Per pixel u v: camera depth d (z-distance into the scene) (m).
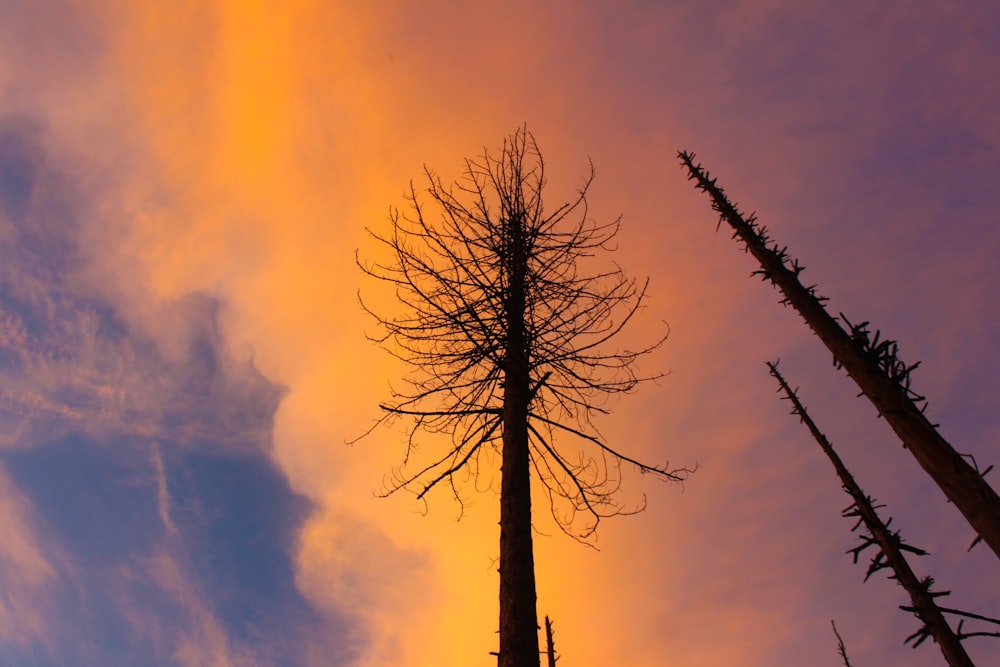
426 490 5.27
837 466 7.47
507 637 3.80
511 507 4.47
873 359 3.93
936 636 6.07
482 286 5.48
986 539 3.11
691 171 5.96
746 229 5.24
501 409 5.29
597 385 5.65
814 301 4.54
